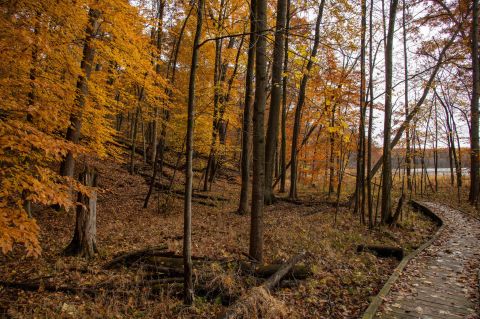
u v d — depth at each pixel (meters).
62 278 6.07
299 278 6.57
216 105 15.78
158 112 16.83
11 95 5.79
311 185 27.02
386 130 13.09
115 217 11.89
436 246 9.62
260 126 7.15
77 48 8.34
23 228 4.17
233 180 24.62
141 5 13.72
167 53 18.78
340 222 12.73
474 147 18.91
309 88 13.89
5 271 6.37
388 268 7.66
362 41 12.27
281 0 11.05
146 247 8.03
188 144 5.19
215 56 17.02
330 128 8.72
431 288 6.20
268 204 16.34
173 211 13.57
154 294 5.61
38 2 6.19
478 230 11.95
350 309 5.39
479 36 20.05
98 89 8.96
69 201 4.74
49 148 4.42
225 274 5.93
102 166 18.19
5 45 5.25
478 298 5.69
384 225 12.86
